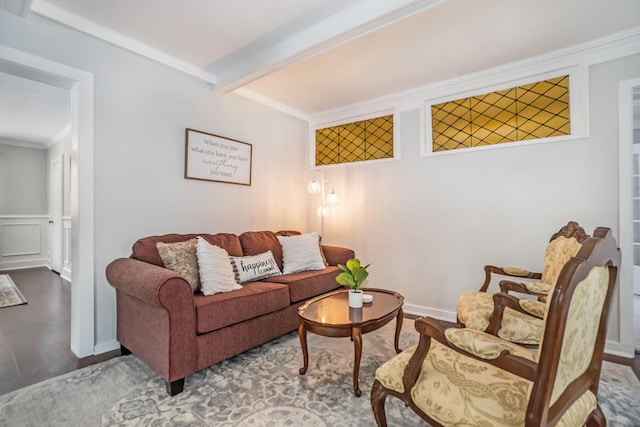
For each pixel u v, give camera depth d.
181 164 2.78
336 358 2.18
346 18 2.05
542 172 2.61
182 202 2.78
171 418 1.52
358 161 3.72
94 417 1.53
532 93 2.69
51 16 1.99
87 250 2.19
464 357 1.26
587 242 0.92
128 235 2.42
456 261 3.01
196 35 2.33
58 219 4.99
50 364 2.06
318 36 2.19
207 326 1.87
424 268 3.19
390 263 3.41
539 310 1.58
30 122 4.31
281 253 3.12
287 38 2.36
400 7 1.84
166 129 2.67
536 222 2.63
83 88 2.19
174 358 1.70
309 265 3.03
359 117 3.73
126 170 2.41
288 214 3.89
